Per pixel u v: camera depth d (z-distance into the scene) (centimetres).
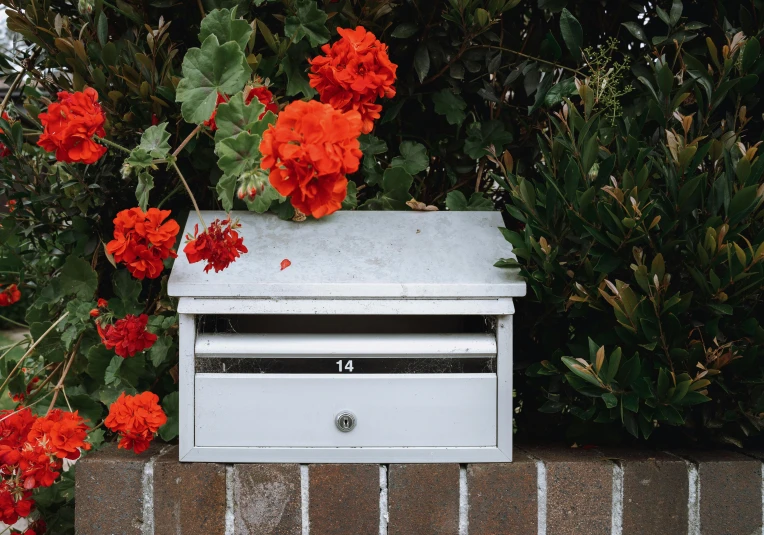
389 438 123
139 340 137
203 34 139
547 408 134
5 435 131
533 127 164
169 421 144
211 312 120
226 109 129
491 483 123
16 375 166
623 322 122
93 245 160
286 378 121
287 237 135
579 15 166
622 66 145
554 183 126
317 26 151
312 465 123
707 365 123
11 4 153
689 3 161
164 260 157
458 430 123
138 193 136
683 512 125
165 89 147
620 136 140
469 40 156
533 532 123
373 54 138
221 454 122
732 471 125
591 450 136
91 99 130
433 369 123
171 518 122
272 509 123
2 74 178
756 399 127
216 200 161
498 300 122
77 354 163
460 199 161
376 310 121
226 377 121
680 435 142
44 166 169
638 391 121
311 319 142
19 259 182
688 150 122
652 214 128
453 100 165
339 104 139
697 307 125
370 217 143
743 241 127
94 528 123
